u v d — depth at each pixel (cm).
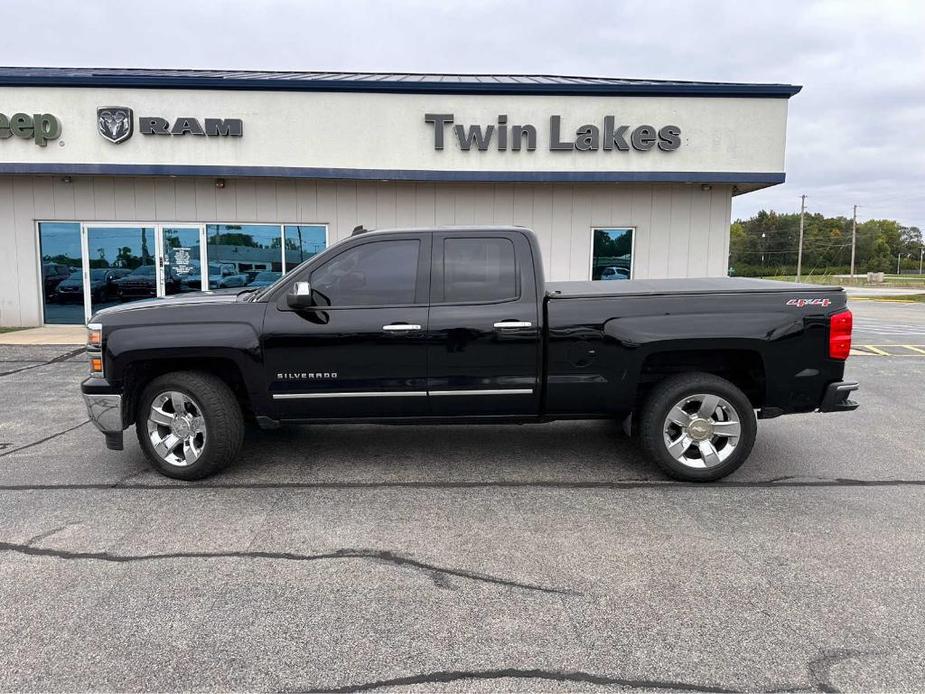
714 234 1310
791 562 363
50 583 336
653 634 294
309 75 1532
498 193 1298
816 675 265
